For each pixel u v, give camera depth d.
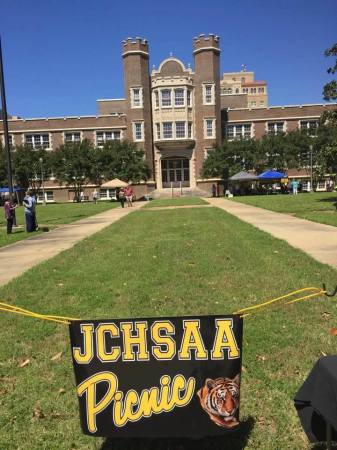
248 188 59.12
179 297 7.06
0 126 69.12
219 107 65.50
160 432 3.00
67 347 5.36
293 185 53.62
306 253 10.33
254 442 3.50
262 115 68.12
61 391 4.32
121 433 3.03
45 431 3.72
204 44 64.12
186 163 66.38
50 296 7.45
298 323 5.79
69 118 68.38
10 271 10.17
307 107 67.56
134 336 3.00
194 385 2.99
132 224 19.53
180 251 11.21
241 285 7.64
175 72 64.94
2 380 4.63
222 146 60.22
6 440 3.61
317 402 2.88
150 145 65.56
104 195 66.56
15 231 19.94
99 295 7.38
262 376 4.42
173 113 64.75
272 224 16.62
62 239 15.66
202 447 3.48
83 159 57.84
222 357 2.97
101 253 11.62
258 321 5.86
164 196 62.75
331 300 6.63
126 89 64.75
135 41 63.81
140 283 8.05
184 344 2.98
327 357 3.04
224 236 13.59
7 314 6.61
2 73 20.50
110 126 67.88
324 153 28.59
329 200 30.55
